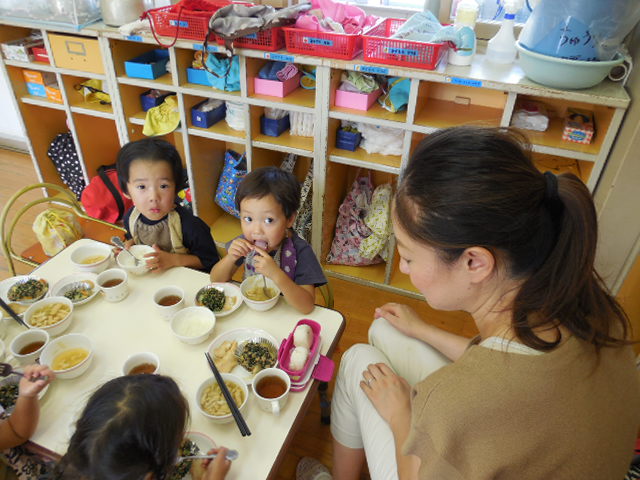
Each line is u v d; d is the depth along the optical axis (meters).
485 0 2.05
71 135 2.83
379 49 1.75
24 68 2.57
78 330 1.11
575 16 1.46
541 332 0.67
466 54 1.77
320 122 1.98
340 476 1.25
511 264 0.67
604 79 1.71
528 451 0.64
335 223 2.42
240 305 1.20
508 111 1.70
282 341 1.07
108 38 2.16
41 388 0.85
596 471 0.64
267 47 1.91
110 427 0.66
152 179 1.45
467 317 2.16
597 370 0.66
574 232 0.64
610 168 1.71
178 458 0.81
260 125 2.22
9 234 1.55
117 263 1.34
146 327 1.13
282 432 0.90
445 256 0.68
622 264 1.80
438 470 0.67
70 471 0.67
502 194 0.61
